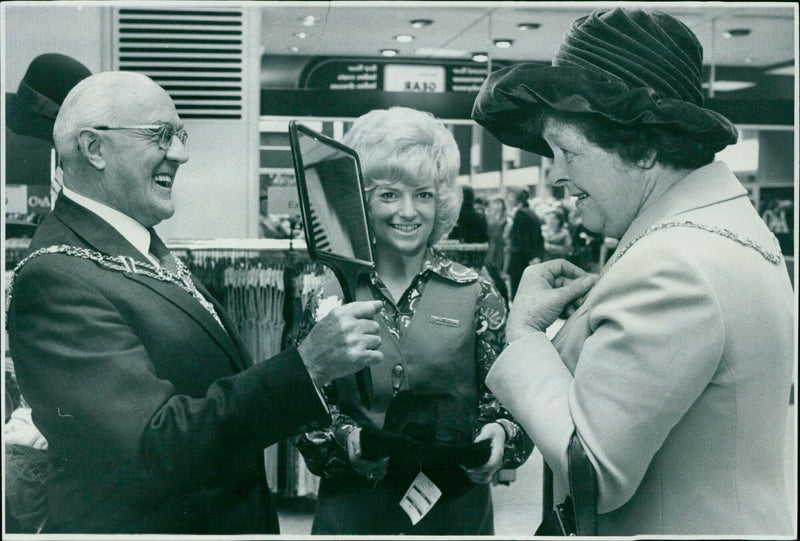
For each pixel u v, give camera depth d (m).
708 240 1.00
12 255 2.53
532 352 1.10
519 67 1.11
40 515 1.43
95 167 1.22
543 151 1.32
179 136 1.31
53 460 1.16
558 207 5.52
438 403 1.51
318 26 3.99
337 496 1.56
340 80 4.56
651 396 0.95
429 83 4.82
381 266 1.61
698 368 0.94
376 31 4.46
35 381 1.08
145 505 1.15
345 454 1.50
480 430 1.57
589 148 1.08
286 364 1.13
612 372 0.97
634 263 1.00
